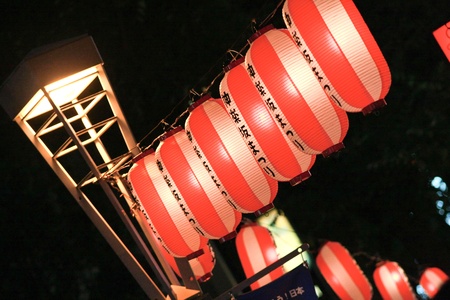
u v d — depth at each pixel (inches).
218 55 497.4
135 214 388.8
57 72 339.6
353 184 554.9
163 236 348.2
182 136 339.6
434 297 209.5
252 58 283.6
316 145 282.2
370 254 581.6
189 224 345.4
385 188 551.8
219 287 526.6
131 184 354.6
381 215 559.2
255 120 290.5
